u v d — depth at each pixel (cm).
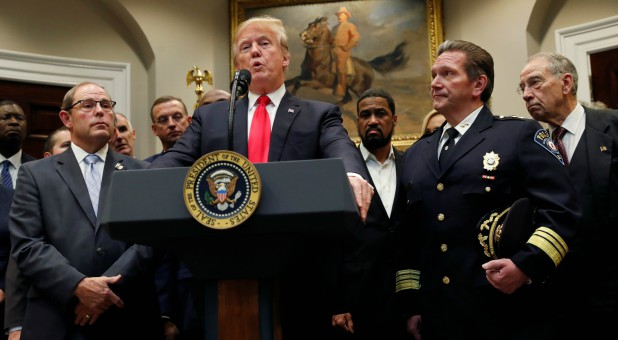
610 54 571
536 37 605
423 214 244
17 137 457
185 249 156
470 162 236
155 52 640
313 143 211
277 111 218
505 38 608
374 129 364
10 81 602
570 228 216
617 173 281
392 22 645
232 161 146
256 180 144
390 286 318
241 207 144
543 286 224
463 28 637
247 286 158
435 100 254
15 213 273
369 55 644
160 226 148
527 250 213
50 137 415
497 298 222
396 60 638
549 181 225
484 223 227
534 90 301
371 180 336
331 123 213
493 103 608
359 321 314
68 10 634
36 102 610
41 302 258
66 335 254
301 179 145
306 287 182
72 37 632
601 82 572
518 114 594
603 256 274
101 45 642
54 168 284
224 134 215
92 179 289
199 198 145
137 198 149
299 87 648
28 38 613
